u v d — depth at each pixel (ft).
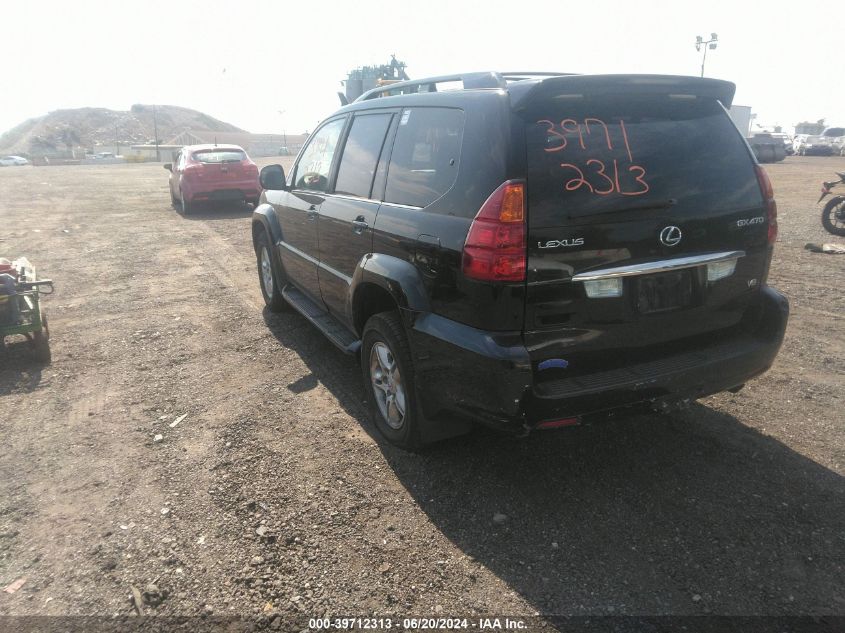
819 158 115.44
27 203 54.70
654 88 9.46
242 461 11.39
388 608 7.96
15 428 12.85
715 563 8.52
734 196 9.85
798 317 18.40
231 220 42.57
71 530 9.58
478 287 8.76
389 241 11.03
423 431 10.82
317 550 9.02
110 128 520.01
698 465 10.87
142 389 14.66
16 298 15.76
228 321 19.63
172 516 9.86
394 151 11.85
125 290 23.62
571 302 8.77
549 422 8.77
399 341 10.73
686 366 9.49
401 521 9.62
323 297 15.38
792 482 10.28
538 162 8.59
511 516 9.65
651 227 9.05
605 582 8.25
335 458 11.43
